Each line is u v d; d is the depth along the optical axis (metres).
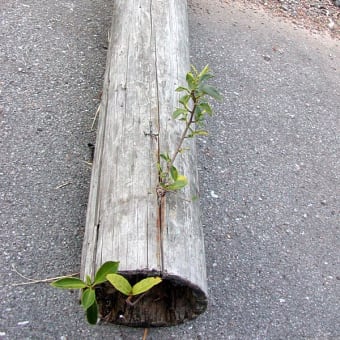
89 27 3.65
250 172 3.04
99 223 2.11
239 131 3.27
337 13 4.75
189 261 2.01
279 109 3.52
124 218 2.06
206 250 2.57
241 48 3.93
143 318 2.13
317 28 4.48
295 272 2.60
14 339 2.07
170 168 2.10
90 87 3.22
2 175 2.64
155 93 2.53
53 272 2.31
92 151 2.86
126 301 1.97
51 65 3.29
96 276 1.84
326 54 4.20
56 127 2.94
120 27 3.01
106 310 2.12
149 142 2.30
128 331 2.18
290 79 3.80
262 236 2.72
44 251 2.38
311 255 2.70
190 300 2.11
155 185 2.14
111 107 2.54
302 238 2.77
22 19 3.55
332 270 2.66
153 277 1.91
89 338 2.13
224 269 2.52
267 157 3.16
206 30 3.98
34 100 3.05
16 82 3.12
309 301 2.49
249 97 3.53
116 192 2.15
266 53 3.97
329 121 3.56
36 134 2.88
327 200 3.02
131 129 2.37
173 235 2.03
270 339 2.29
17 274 2.28
